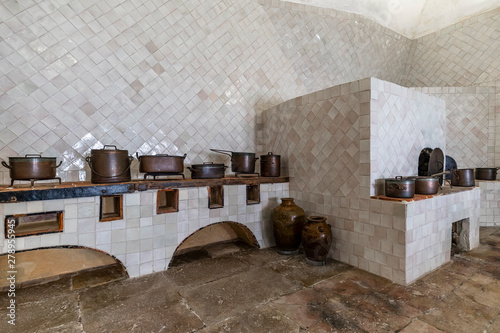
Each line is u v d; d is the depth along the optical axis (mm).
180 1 3453
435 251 2758
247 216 3359
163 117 3352
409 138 3178
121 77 3086
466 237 3305
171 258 2850
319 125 3223
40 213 2205
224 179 3146
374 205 2641
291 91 4516
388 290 2311
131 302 2172
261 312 1997
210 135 3705
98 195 2432
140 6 3188
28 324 1880
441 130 3758
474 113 4898
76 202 2355
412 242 2457
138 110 3191
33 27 2658
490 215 4461
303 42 4555
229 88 3867
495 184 4418
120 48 3076
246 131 4035
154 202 2732
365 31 5090
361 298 2180
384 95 2812
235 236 3947
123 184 2549
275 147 3953
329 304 2092
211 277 2625
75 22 2842
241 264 2951
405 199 2496
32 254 2615
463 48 5195
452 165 4953
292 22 4391
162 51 3334
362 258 2770
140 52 3191
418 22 5578
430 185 2795
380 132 2770
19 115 2607
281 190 3643
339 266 2855
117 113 3074
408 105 3156
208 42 3674
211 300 2184
